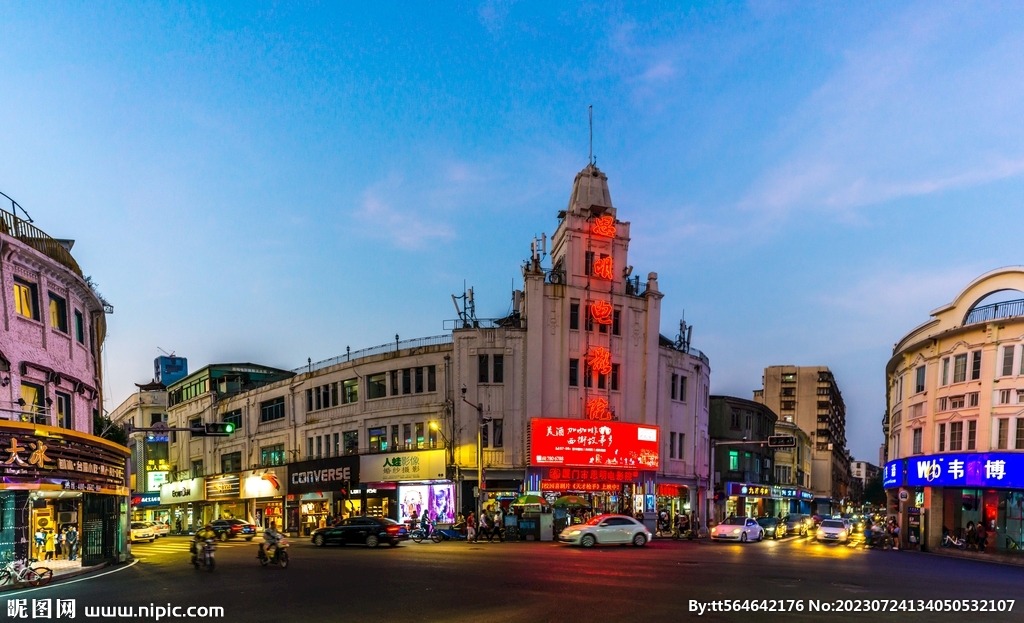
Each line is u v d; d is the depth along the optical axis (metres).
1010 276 39.72
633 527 33.19
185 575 21.47
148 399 75.12
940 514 42.16
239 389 67.19
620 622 12.91
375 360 50.50
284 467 55.06
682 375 53.59
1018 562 33.44
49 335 25.31
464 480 45.00
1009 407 38.72
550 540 37.66
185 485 67.25
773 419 72.38
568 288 47.97
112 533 26.81
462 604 14.80
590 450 45.38
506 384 46.16
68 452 23.84
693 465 53.16
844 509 118.38
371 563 23.98
